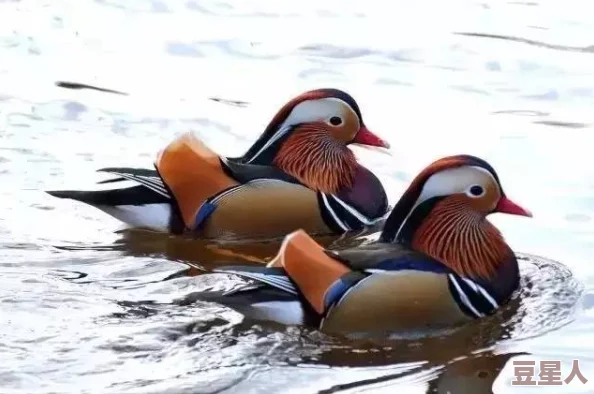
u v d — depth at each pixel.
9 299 10.57
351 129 13.46
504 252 11.21
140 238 12.57
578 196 13.55
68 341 9.80
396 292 10.37
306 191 13.03
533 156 14.72
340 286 10.29
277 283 10.38
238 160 13.68
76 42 18.88
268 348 9.97
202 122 15.77
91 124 15.58
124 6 20.80
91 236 12.48
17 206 13.11
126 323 10.20
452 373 9.80
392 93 16.92
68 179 13.84
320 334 10.27
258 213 12.76
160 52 18.56
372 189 13.46
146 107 16.23
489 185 11.12
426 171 11.20
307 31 19.59
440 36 19.38
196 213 12.70
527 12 20.84
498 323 10.76
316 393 9.32
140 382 9.22
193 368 9.52
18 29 19.36
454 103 16.59
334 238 13.01
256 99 16.66
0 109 15.90
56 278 11.19
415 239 11.16
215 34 19.39
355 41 19.09
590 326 10.72
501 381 9.70
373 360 9.95
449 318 10.61
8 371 9.23
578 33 19.62
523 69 17.97
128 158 14.54
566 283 11.53
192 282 11.30
